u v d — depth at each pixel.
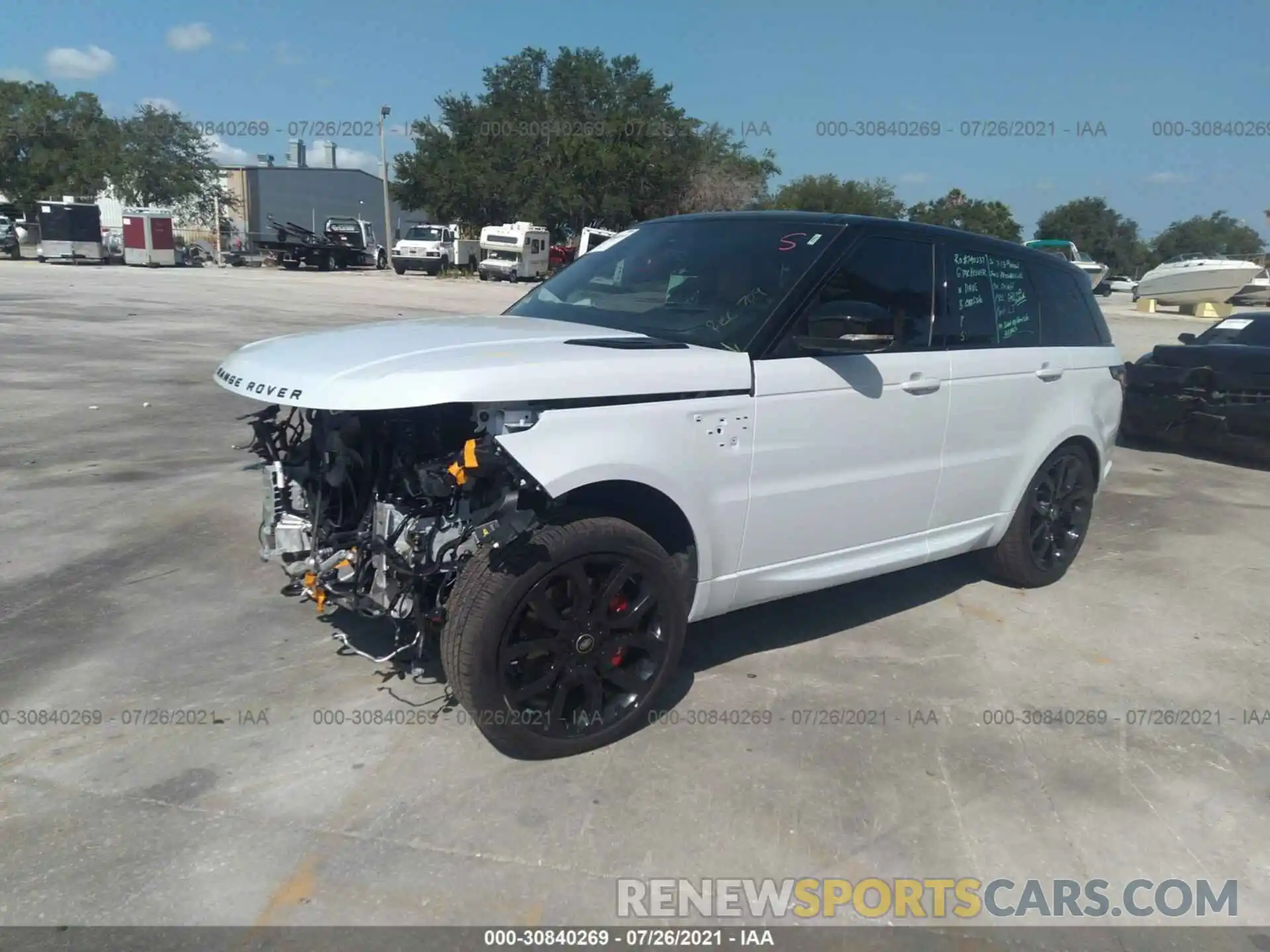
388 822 2.98
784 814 3.13
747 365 3.56
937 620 4.80
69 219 37.62
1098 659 4.45
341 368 3.10
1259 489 7.99
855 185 54.84
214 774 3.20
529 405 3.04
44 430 7.98
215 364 12.07
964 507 4.63
